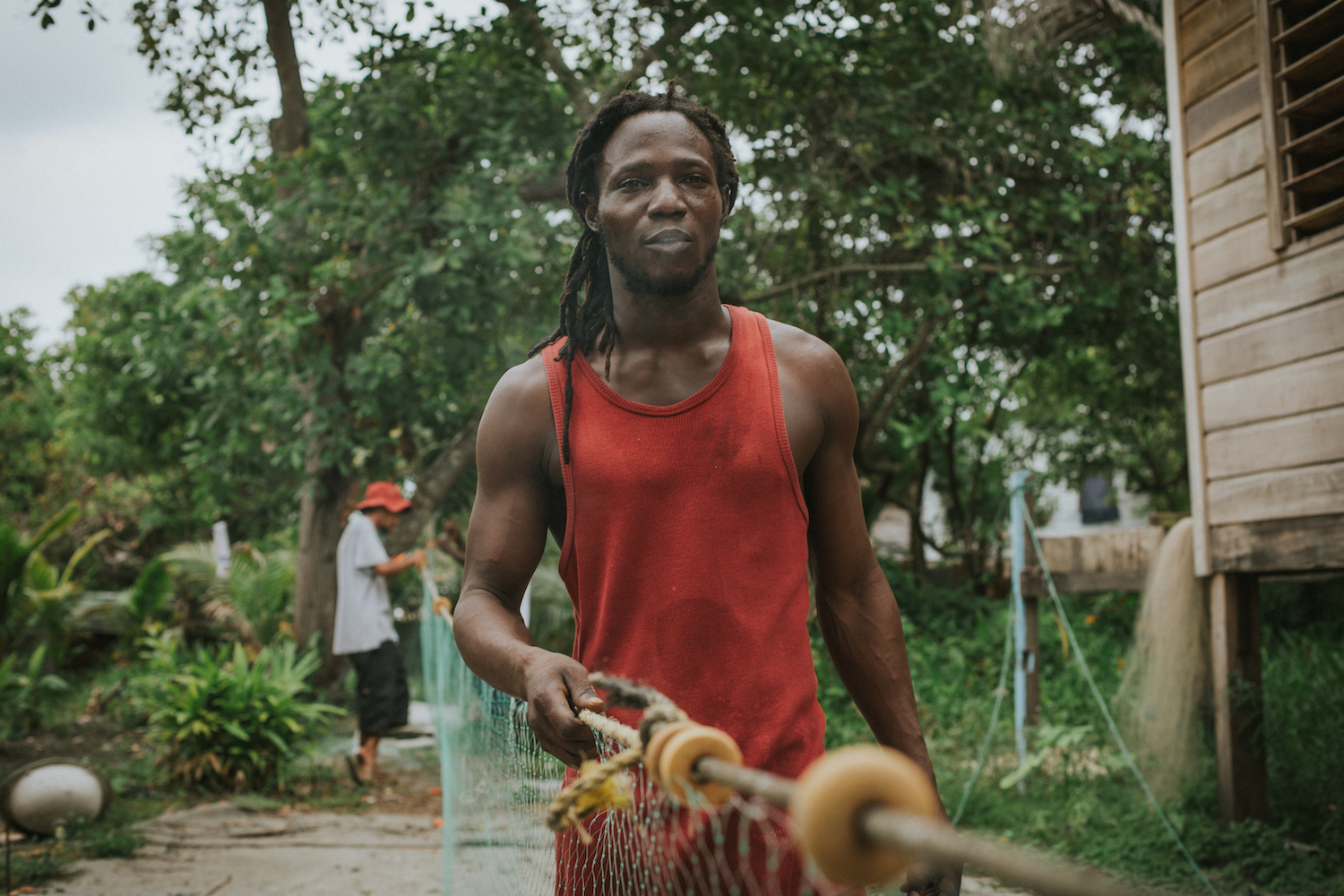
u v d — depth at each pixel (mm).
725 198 1720
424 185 10320
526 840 1704
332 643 11367
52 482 20344
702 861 1347
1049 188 10758
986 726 7000
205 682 7371
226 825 6254
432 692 8750
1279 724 5598
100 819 6078
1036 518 17812
